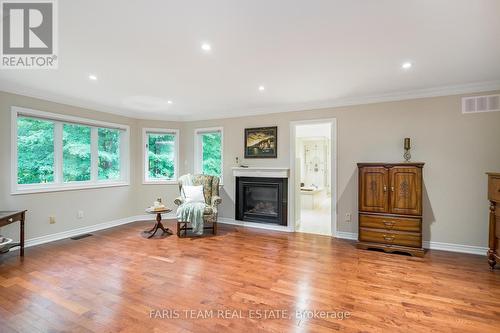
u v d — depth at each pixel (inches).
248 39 89.3
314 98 165.9
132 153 211.6
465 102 139.2
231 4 69.3
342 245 152.1
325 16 75.2
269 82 134.7
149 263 122.0
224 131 212.7
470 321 77.6
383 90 148.4
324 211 274.5
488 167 135.3
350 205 166.7
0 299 89.2
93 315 79.9
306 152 357.7
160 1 67.9
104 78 129.0
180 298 90.4
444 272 112.8
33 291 94.5
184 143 228.8
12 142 140.5
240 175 201.9
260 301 88.6
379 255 134.9
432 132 146.3
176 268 116.3
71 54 101.1
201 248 145.1
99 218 186.9
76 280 103.7
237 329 73.6
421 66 112.3
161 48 96.1
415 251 133.2
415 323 76.5
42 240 153.0
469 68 114.7
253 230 188.1
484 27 80.5
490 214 117.9
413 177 135.9
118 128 202.1
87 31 84.0
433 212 146.4
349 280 104.7
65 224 165.5
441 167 144.5
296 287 98.7
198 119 222.8
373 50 97.3
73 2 68.4
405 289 97.2
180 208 171.8
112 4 69.3
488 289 97.3
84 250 140.6
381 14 73.9
